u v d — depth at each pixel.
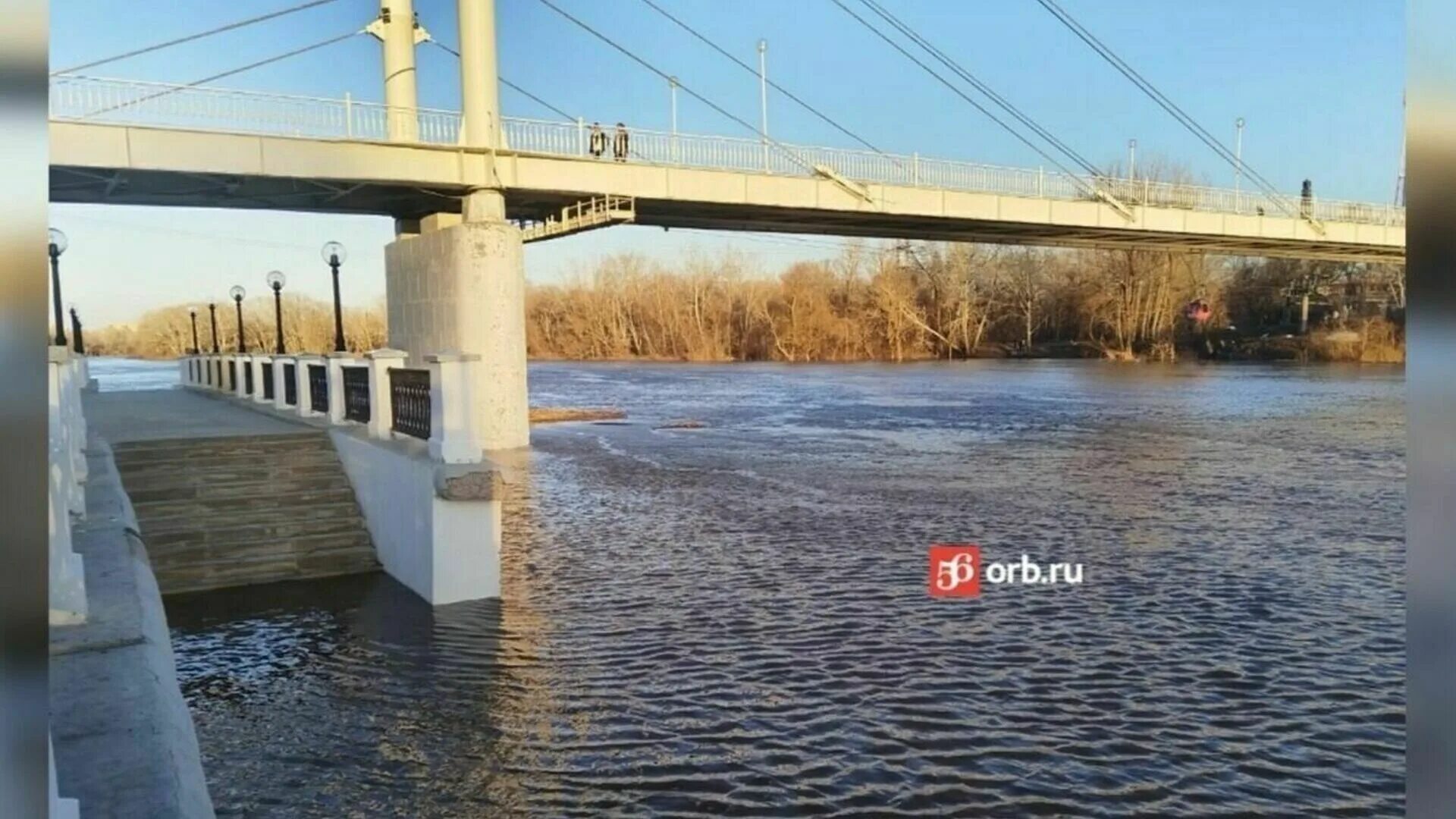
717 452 22.09
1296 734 5.63
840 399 40.38
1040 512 13.77
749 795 4.83
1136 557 10.68
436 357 8.63
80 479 7.67
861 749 5.40
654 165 27.25
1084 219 35.44
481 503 8.53
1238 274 65.25
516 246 24.78
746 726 5.73
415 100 30.14
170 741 3.38
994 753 5.36
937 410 34.44
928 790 4.91
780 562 10.40
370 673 6.65
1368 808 4.73
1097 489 16.03
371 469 9.84
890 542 11.54
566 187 26.06
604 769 5.13
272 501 10.06
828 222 34.12
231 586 9.02
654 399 41.69
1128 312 70.75
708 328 92.50
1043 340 77.75
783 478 17.61
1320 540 11.63
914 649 7.24
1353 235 40.91
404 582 9.05
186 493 9.98
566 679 6.53
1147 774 5.12
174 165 21.44
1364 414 30.33
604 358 97.62
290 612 8.18
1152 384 45.78
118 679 3.85
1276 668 6.81
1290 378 48.50
